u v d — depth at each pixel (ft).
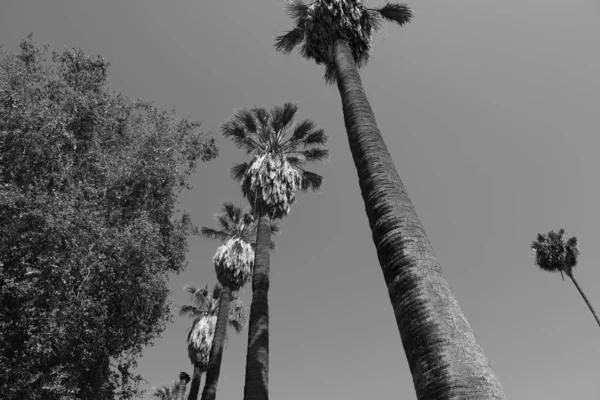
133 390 39.68
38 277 32.71
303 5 38.68
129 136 45.93
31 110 34.37
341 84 26.66
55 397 30.58
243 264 69.72
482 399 11.46
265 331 42.04
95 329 33.27
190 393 79.71
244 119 61.46
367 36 33.58
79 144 40.50
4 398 28.30
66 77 45.80
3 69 36.86
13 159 33.01
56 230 30.71
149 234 38.96
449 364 12.47
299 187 60.13
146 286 38.47
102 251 35.32
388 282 16.40
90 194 36.63
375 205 18.80
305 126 62.95
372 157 20.79
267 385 37.81
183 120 49.75
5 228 29.37
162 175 43.93
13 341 31.01
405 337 14.46
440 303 14.39
